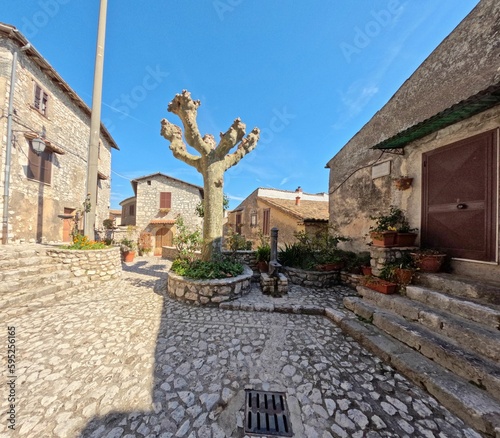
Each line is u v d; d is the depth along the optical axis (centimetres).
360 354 268
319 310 385
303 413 184
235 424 175
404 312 303
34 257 521
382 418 179
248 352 269
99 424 173
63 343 285
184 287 434
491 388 183
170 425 173
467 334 225
